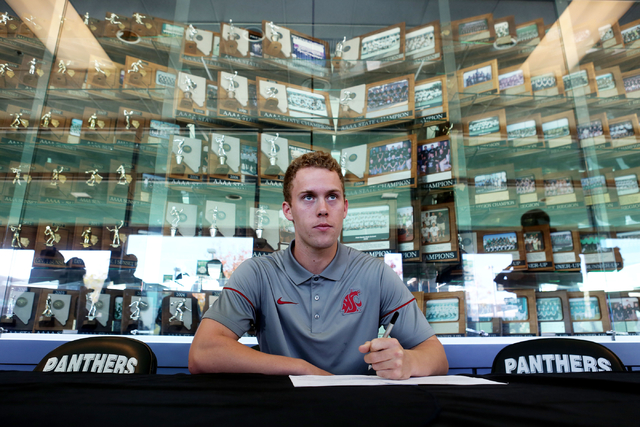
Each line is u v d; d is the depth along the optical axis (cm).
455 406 43
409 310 105
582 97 216
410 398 47
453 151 206
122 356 102
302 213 100
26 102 199
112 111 207
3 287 175
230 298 100
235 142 211
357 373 99
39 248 183
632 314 185
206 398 46
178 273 188
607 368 102
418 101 217
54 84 203
